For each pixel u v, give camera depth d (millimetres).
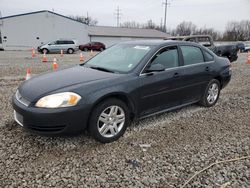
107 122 3742
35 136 3893
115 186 2811
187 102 5055
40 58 18984
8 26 37438
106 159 3348
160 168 3172
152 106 4316
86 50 33094
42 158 3324
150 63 4219
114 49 4949
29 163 3201
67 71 4297
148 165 3232
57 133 3385
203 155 3504
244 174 3098
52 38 40281
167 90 4453
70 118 3355
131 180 2920
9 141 3721
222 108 5574
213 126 4543
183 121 4734
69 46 27844
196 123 4660
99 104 3605
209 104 5555
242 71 11438
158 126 4461
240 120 4883
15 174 2967
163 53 4488
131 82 3908
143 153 3527
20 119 3568
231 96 6680
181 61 4766
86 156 3406
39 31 39344
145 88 4086
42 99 3346
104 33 46156
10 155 3357
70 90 3424
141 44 4715
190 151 3609
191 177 3002
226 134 4219
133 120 4156
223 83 5848
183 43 4949
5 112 4953
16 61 15938
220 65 5656
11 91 6754
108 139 3766
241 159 3432
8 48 37938
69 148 3596
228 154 3553
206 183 2908
